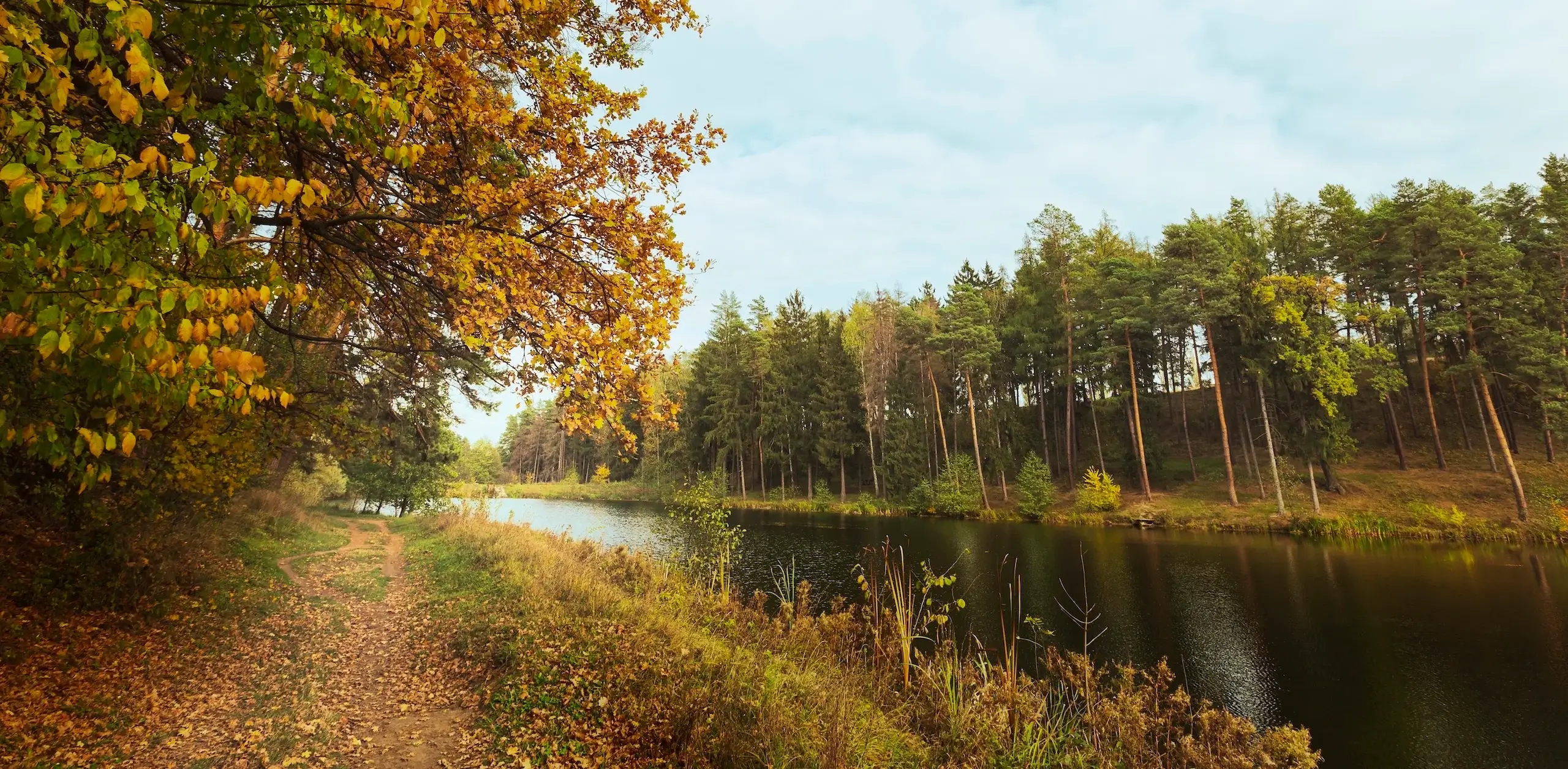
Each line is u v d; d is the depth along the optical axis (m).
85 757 4.71
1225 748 6.23
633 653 7.70
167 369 2.31
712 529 14.09
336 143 4.32
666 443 58.53
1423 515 27.28
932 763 6.34
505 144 4.53
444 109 4.06
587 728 5.94
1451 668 11.03
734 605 11.95
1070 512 34.50
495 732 5.93
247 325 2.44
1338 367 30.06
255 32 2.71
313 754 5.34
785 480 56.00
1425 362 33.78
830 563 20.45
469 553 15.90
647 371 4.86
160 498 9.40
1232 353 35.41
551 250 4.63
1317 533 27.23
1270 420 35.31
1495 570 19.09
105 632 6.93
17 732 4.76
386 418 12.47
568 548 17.70
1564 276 31.27
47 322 1.95
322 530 19.73
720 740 5.54
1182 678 10.77
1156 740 6.74
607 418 4.61
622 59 5.45
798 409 52.50
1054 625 13.54
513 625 8.73
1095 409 42.00
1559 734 8.70
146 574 8.12
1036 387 44.81
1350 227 37.22
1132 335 38.88
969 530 30.30
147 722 5.49
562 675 7.06
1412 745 8.52
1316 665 11.29
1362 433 38.53
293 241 4.57
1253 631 13.12
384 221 4.45
